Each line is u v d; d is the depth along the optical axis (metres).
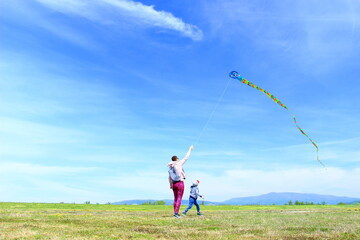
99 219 10.94
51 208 17.22
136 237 6.95
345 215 13.62
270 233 7.75
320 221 10.79
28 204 19.67
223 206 24.08
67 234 7.30
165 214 14.16
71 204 20.95
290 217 12.57
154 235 7.31
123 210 17.20
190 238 6.88
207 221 10.74
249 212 16.59
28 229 7.98
